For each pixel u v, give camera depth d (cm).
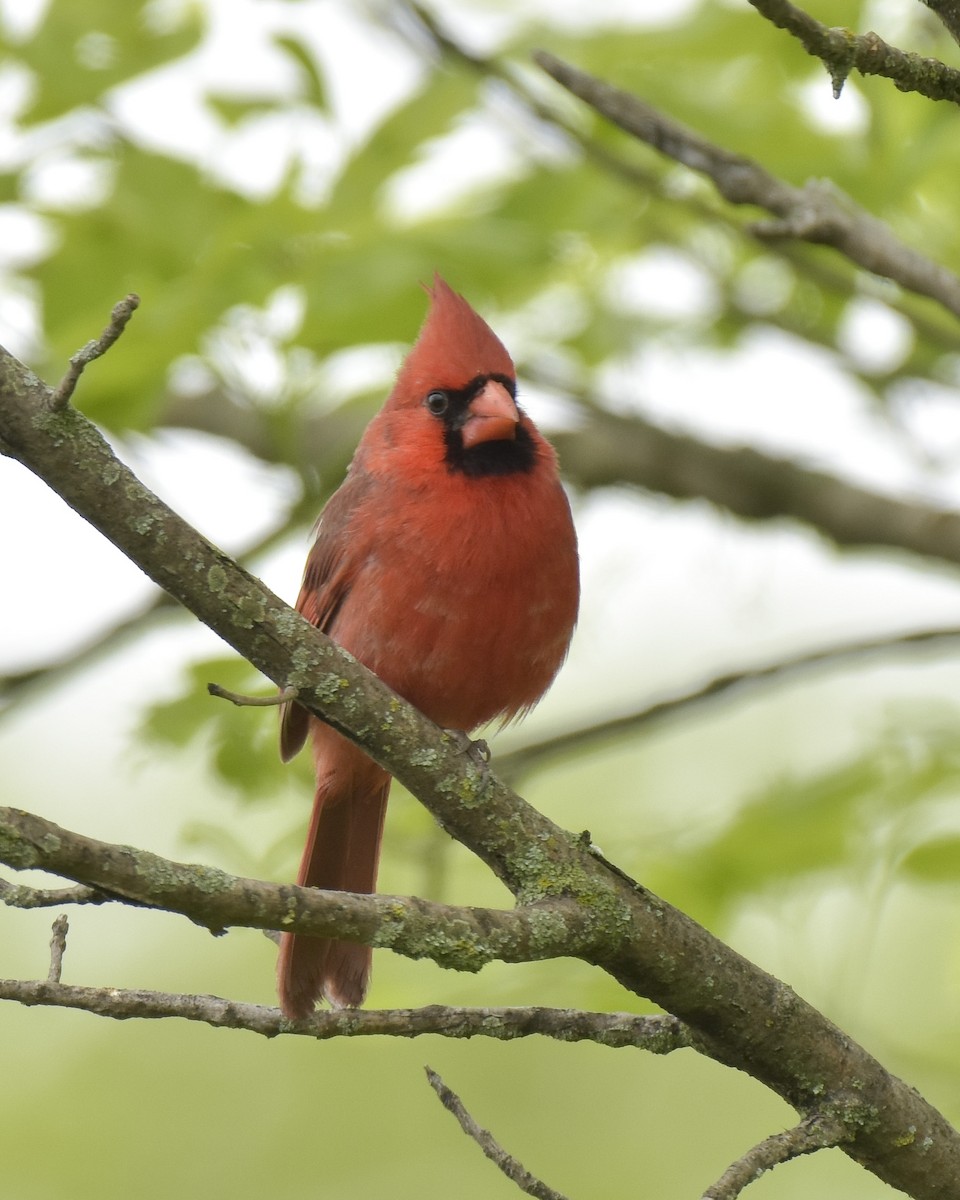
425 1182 1042
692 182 917
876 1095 546
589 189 876
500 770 870
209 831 793
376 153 800
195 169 829
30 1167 1038
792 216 698
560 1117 1065
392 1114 1073
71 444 494
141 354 790
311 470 877
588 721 880
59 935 499
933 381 948
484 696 720
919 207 888
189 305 777
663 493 1020
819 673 875
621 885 541
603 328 954
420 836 846
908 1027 909
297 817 1062
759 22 835
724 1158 1028
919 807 744
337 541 726
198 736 797
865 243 686
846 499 989
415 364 723
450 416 708
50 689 937
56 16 824
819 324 974
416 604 695
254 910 443
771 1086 556
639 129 718
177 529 509
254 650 526
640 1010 676
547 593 705
